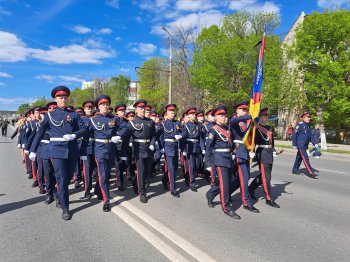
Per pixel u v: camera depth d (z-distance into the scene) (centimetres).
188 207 625
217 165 581
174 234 477
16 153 1616
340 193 769
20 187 793
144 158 661
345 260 403
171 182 721
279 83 2712
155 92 4891
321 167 1238
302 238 473
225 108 598
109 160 621
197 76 3066
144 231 486
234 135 616
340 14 2192
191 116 810
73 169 578
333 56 2319
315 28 2212
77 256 405
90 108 831
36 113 801
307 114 1016
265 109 659
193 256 405
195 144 787
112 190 772
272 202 641
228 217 564
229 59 2909
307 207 639
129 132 650
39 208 609
